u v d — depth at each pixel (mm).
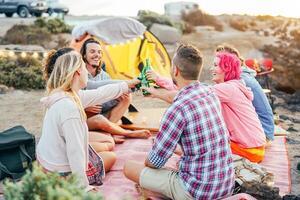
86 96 5270
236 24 28516
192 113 3760
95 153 4672
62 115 3896
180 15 29750
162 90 5398
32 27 21891
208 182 3793
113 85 5457
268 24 29094
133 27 9438
